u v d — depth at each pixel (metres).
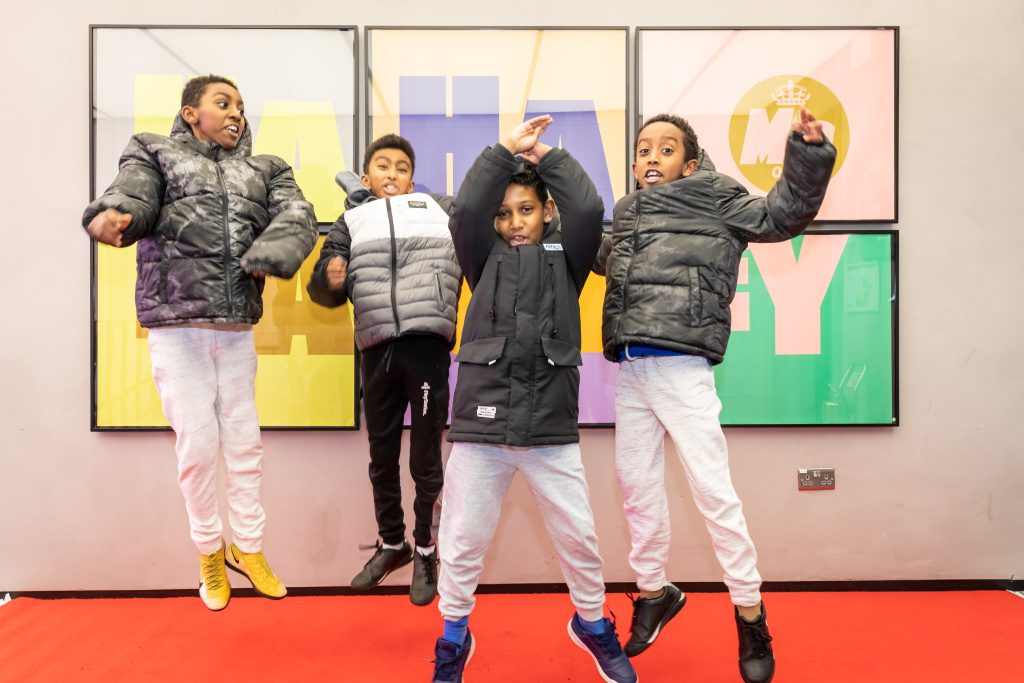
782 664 1.98
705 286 1.80
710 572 2.64
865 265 2.65
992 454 2.69
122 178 1.78
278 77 2.60
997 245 2.70
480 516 1.68
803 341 2.65
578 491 1.69
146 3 2.62
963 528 2.67
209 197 1.84
